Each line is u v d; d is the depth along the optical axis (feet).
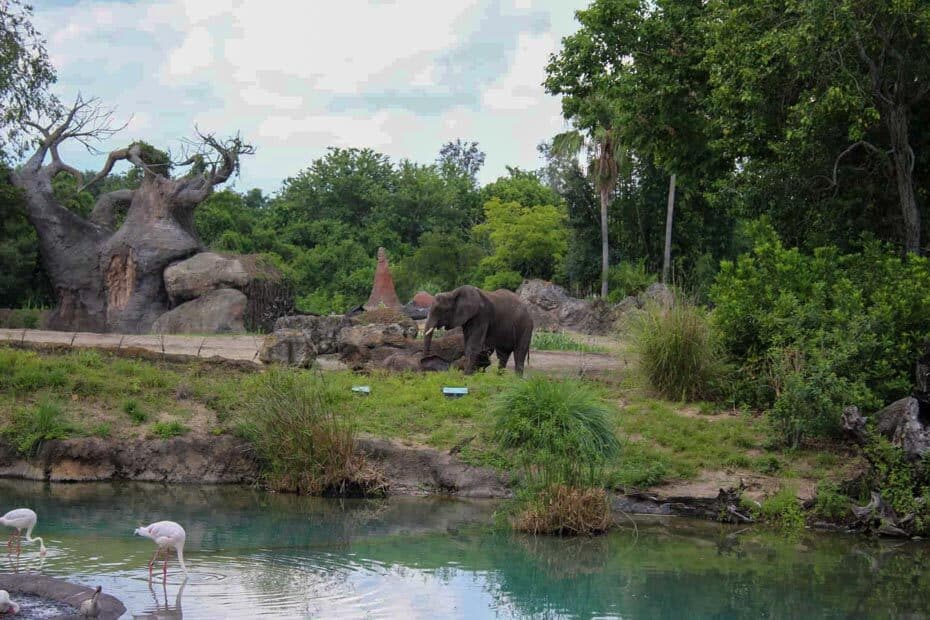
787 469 47.91
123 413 53.47
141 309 124.67
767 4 63.82
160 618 27.71
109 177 233.96
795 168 66.18
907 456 44.60
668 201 176.24
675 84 74.69
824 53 59.16
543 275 206.08
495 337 67.92
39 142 135.44
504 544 38.99
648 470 47.09
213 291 118.32
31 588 29.58
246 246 214.28
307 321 73.36
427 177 273.54
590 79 81.10
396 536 39.78
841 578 34.73
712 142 70.49
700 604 31.09
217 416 53.83
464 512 44.80
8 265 160.04
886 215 69.00
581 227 189.78
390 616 28.71
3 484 48.47
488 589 32.30
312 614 28.60
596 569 35.35
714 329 60.13
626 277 160.56
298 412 49.62
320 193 268.00
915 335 52.85
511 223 214.28
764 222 65.16
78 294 129.29
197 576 32.55
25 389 54.70
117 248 126.72
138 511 42.98
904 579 34.65
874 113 58.49
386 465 49.93
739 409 56.90
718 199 77.82
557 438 41.96
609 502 44.27
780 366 52.42
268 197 305.53
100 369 58.65
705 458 49.29
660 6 77.36
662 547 39.34
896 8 55.98
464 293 65.77
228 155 129.39
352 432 49.73
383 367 66.59
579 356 85.30
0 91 128.67
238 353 77.61
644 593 32.24
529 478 43.52
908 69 60.75
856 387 49.11
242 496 47.34
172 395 56.13
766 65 62.39
